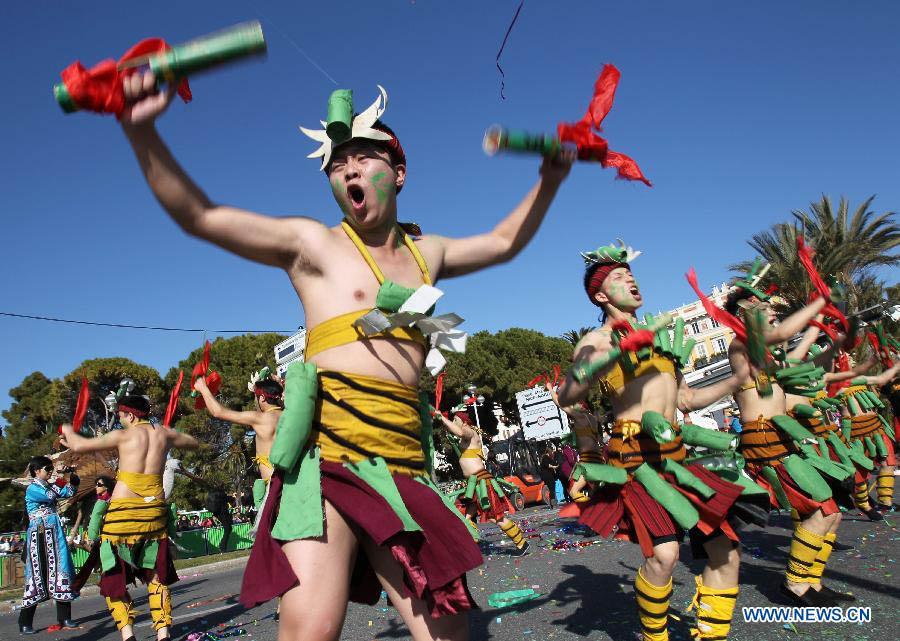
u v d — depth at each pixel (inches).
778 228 991.0
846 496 168.7
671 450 122.5
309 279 79.0
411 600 76.5
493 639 148.9
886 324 359.3
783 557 213.2
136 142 61.1
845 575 178.1
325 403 75.0
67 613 277.9
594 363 108.3
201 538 669.9
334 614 68.4
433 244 90.0
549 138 79.5
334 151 80.8
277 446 71.2
